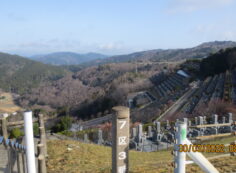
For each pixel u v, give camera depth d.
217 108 19.33
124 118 3.43
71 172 6.48
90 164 7.41
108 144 14.75
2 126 5.39
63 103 82.75
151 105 35.84
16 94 112.69
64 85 108.44
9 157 4.25
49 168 7.06
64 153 8.80
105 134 18.09
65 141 11.04
